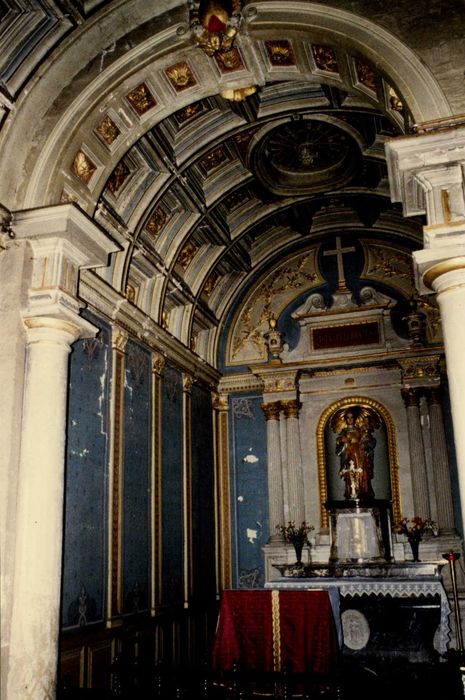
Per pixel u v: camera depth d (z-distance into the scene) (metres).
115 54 7.32
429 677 7.07
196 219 11.08
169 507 10.91
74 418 8.24
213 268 12.48
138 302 10.82
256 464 13.27
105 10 7.04
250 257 13.61
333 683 5.88
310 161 11.16
